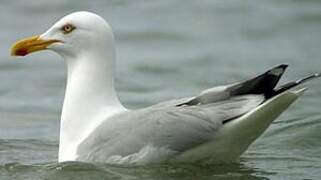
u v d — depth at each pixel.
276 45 25.12
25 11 30.03
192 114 12.33
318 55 23.78
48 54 25.50
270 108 11.97
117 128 12.67
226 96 12.38
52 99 20.36
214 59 23.81
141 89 20.91
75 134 13.20
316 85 20.44
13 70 23.64
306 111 17.78
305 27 26.95
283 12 28.59
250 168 13.22
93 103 13.26
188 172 12.52
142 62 23.70
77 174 12.42
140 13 29.44
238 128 12.16
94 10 30.02
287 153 14.42
